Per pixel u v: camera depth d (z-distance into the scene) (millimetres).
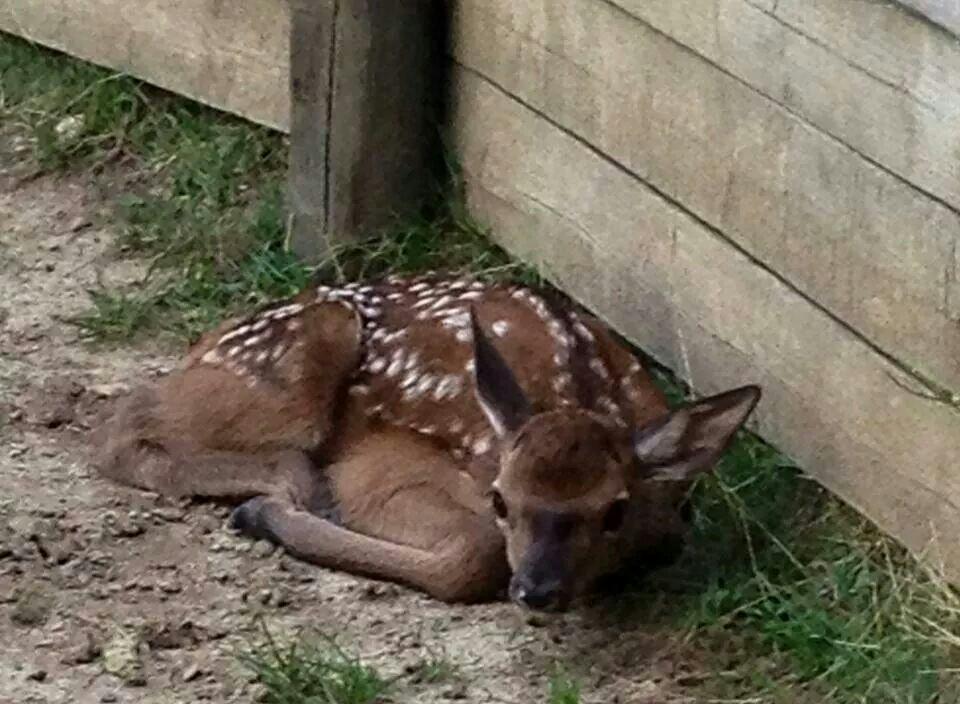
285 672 3404
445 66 4133
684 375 3805
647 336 3859
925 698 3377
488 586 3568
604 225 3900
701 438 3504
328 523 3641
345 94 4098
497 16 4012
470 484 3607
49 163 4488
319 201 4168
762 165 3631
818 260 3574
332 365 3744
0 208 4422
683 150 3748
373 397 3730
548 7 3918
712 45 3666
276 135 4398
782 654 3469
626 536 3539
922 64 3391
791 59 3559
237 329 3811
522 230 4051
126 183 4441
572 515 3449
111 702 3385
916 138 3416
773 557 3588
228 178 4371
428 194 4184
